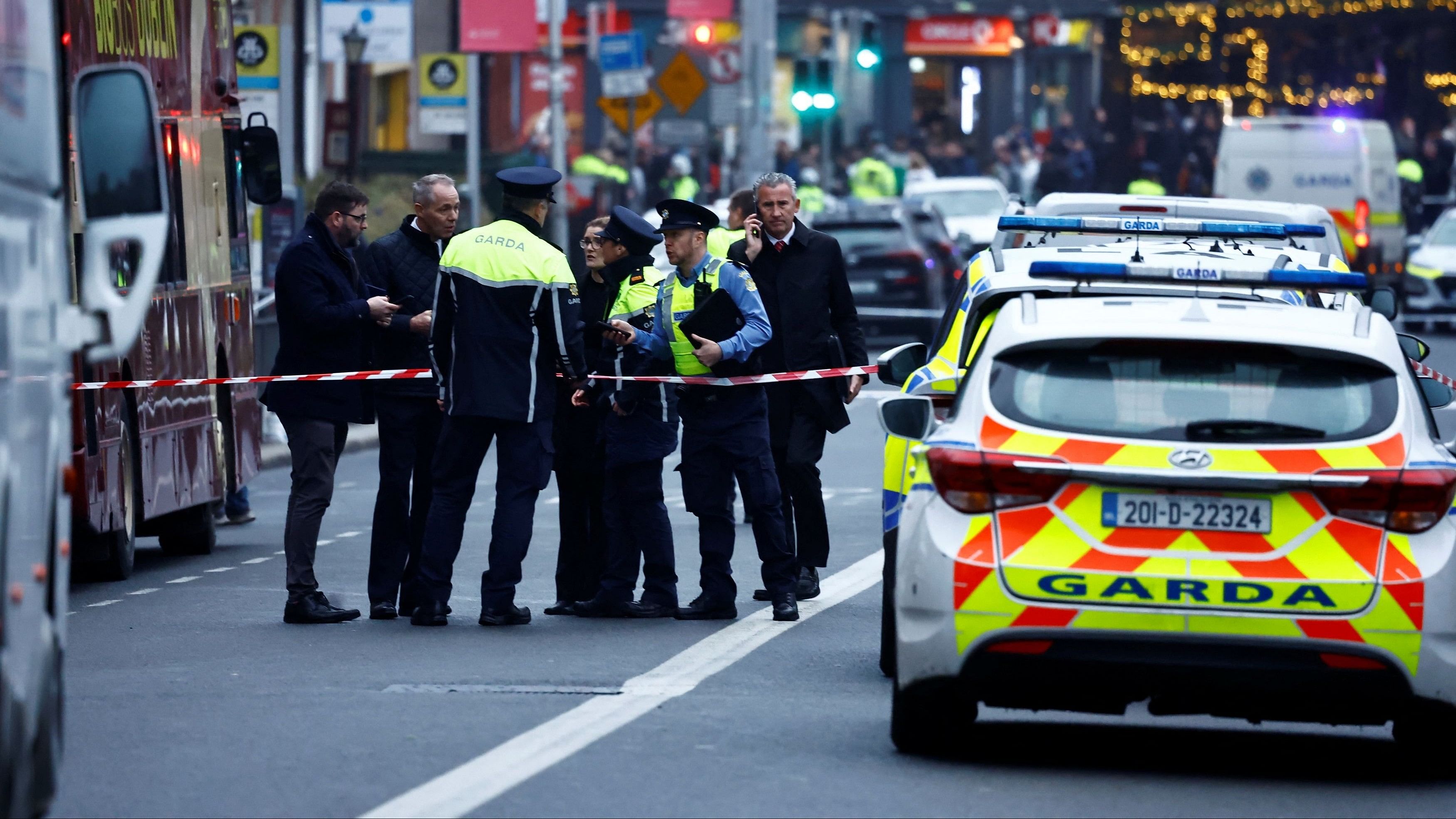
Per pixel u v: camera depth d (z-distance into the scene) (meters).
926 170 177.12
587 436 40.78
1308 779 27.95
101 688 33.38
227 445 56.06
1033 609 26.27
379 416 40.66
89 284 20.72
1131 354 27.12
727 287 39.28
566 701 32.00
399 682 33.66
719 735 29.55
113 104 20.80
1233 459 26.27
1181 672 26.14
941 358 34.22
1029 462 26.53
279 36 88.94
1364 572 26.09
